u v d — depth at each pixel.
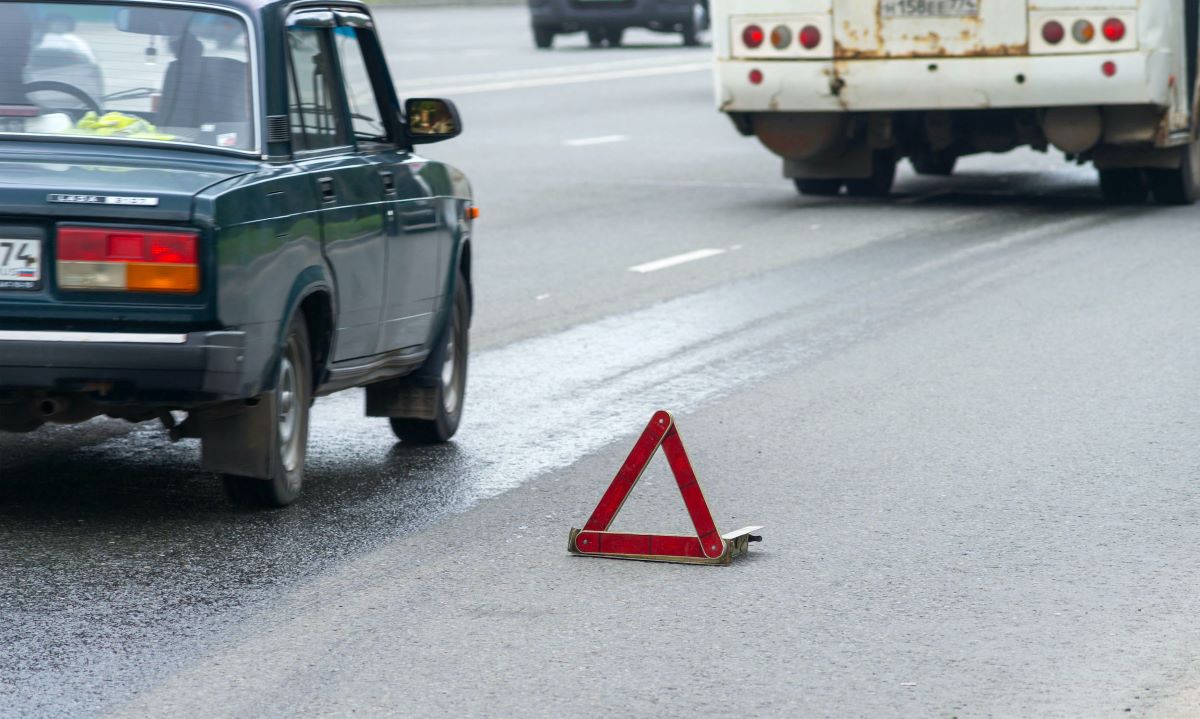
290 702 9.02
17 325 11.30
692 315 21.77
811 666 9.58
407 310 14.32
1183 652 9.83
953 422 15.95
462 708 8.94
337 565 11.51
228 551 11.77
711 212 31.47
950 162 36.31
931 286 23.45
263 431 12.38
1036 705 9.00
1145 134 29.45
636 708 8.95
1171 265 24.55
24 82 12.51
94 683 9.23
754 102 31.03
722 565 11.55
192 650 9.79
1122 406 16.45
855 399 17.00
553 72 60.56
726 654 9.77
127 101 12.50
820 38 30.25
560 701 9.04
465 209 15.55
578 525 12.63
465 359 15.93
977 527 12.48
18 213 11.20
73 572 11.21
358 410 16.84
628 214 31.23
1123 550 11.87
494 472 14.30
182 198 11.27
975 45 29.28
